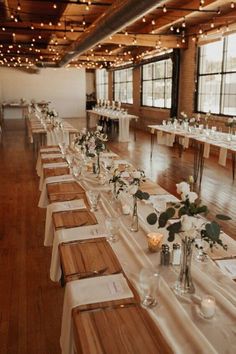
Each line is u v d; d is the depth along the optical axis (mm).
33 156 8547
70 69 18938
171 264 1851
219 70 8828
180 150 8492
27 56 14844
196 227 1548
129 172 3639
